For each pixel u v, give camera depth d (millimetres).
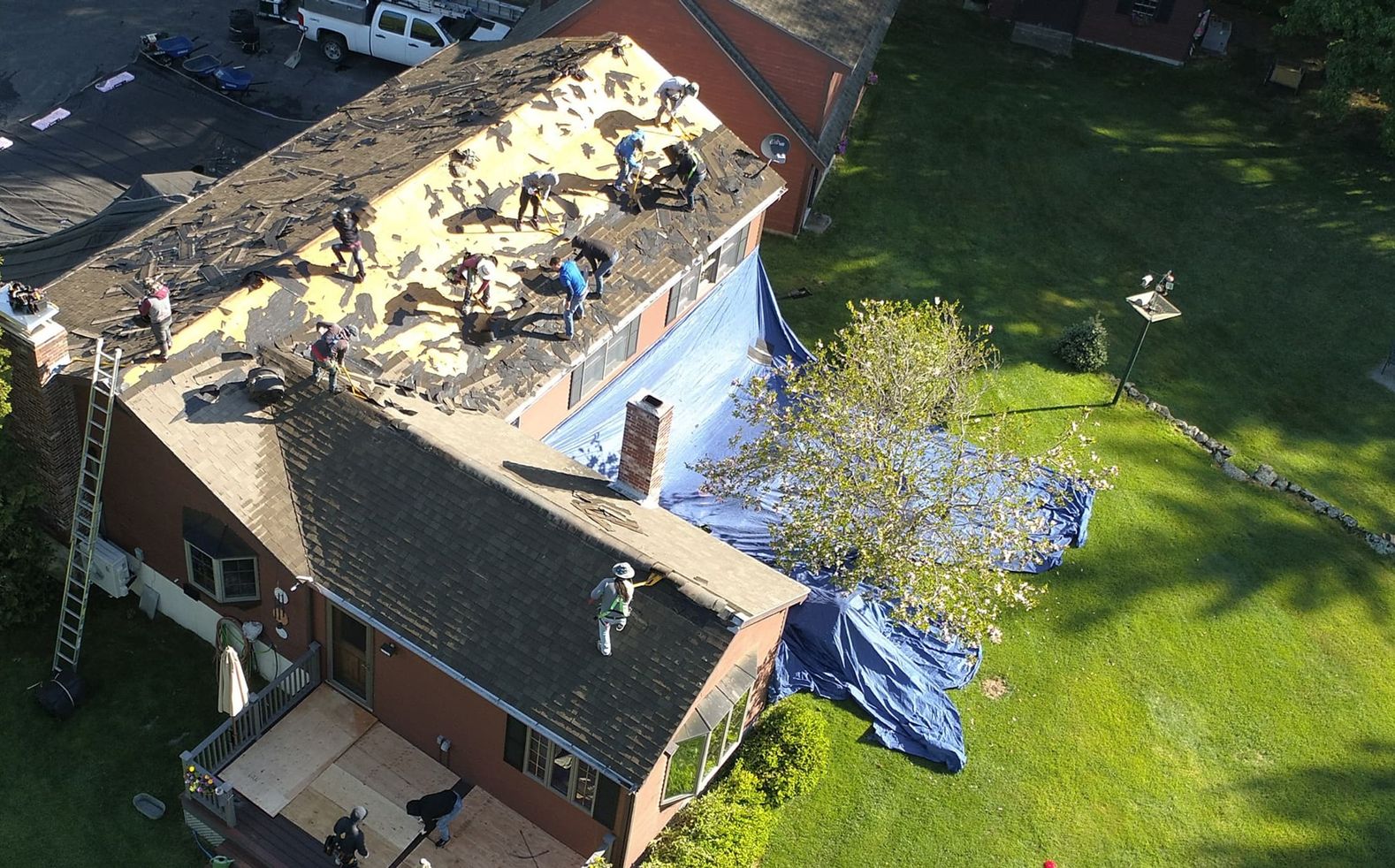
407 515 19609
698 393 27922
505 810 19922
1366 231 39688
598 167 26453
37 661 21750
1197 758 23969
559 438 24844
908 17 46781
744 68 32500
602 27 32562
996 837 21922
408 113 27828
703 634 18297
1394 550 29562
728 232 26938
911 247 36188
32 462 21281
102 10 40719
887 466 22562
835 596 23531
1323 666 26344
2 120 35094
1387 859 22688
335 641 20359
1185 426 32062
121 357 20078
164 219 24719
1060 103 43469
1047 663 25312
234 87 36281
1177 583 27641
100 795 20094
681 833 20203
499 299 23469
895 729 23328
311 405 20656
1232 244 38562
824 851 21188
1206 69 46438
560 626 18578
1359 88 42469
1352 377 34531
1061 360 33406
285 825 19031
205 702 21625
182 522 20328
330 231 22859
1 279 26609
